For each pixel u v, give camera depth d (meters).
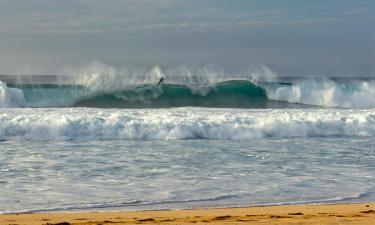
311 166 51.84
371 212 33.06
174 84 128.00
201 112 86.12
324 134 78.25
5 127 70.88
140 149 61.75
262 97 131.50
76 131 71.94
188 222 29.73
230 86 130.88
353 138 75.31
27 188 40.56
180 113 83.88
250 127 75.62
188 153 59.12
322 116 83.44
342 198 38.66
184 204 36.25
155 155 57.41
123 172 47.53
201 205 36.00
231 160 54.69
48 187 41.03
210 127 74.38
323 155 59.09
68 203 36.12
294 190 41.03
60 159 53.84
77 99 122.31
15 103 113.31
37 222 29.92
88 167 49.56
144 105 122.69
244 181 44.12
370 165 52.94
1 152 58.00
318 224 29.12
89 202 36.47
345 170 49.94
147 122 74.25
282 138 74.06
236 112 87.56
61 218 31.27
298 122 78.75
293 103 130.75
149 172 47.62
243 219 30.61
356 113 87.25
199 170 48.84
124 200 37.16
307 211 33.59
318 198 38.56
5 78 150.62
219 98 128.50
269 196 38.97
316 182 44.19
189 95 128.50
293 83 133.38
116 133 72.19
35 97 118.62
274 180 44.69
